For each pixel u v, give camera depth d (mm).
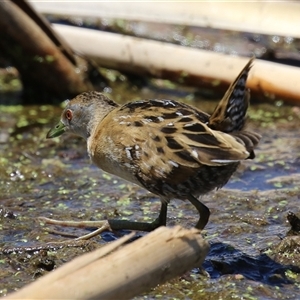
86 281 6141
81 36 15391
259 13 14211
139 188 11297
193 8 14844
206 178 8242
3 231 9844
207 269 8898
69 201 10906
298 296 8320
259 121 13977
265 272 8797
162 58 14867
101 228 9469
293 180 11469
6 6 14023
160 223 9281
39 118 14438
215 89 14609
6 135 13617
